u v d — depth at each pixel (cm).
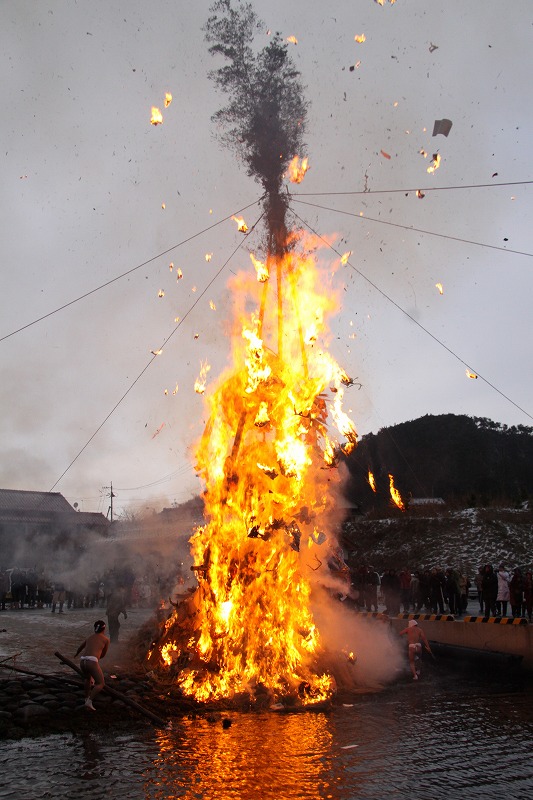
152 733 1091
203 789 815
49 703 1152
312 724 1166
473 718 1217
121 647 1984
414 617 2059
